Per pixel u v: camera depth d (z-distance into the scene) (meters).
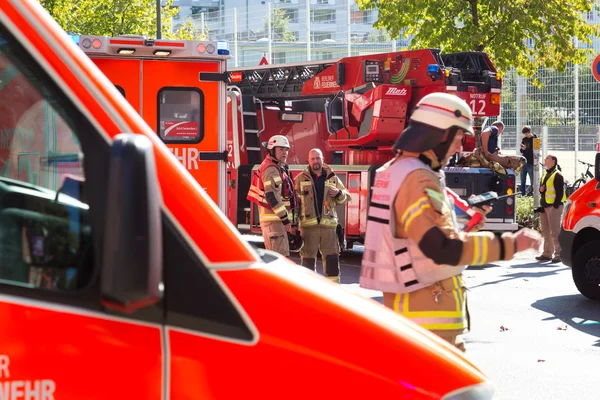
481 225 4.70
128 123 2.61
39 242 2.56
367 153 16.97
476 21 23.19
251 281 2.62
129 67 11.95
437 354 2.78
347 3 35.44
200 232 2.59
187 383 2.53
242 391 2.54
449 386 2.72
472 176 16.16
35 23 2.61
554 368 8.13
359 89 17.09
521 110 26.92
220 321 2.56
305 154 18.34
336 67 17.81
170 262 2.56
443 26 23.30
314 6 41.00
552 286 13.20
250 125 17.86
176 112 12.13
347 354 2.63
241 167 17.48
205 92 12.16
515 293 12.48
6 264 2.54
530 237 4.07
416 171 4.25
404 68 16.56
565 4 23.59
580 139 26.02
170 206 2.57
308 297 2.68
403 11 23.47
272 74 19.78
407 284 4.41
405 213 4.23
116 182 2.30
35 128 2.61
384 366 2.66
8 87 2.61
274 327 2.59
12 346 2.47
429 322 4.44
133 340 2.51
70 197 2.58
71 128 2.59
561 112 26.30
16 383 2.46
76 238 2.56
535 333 9.70
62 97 2.60
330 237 10.70
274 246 10.62
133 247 2.28
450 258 4.04
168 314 2.54
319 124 18.53
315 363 2.59
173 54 11.95
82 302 2.51
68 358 2.48
